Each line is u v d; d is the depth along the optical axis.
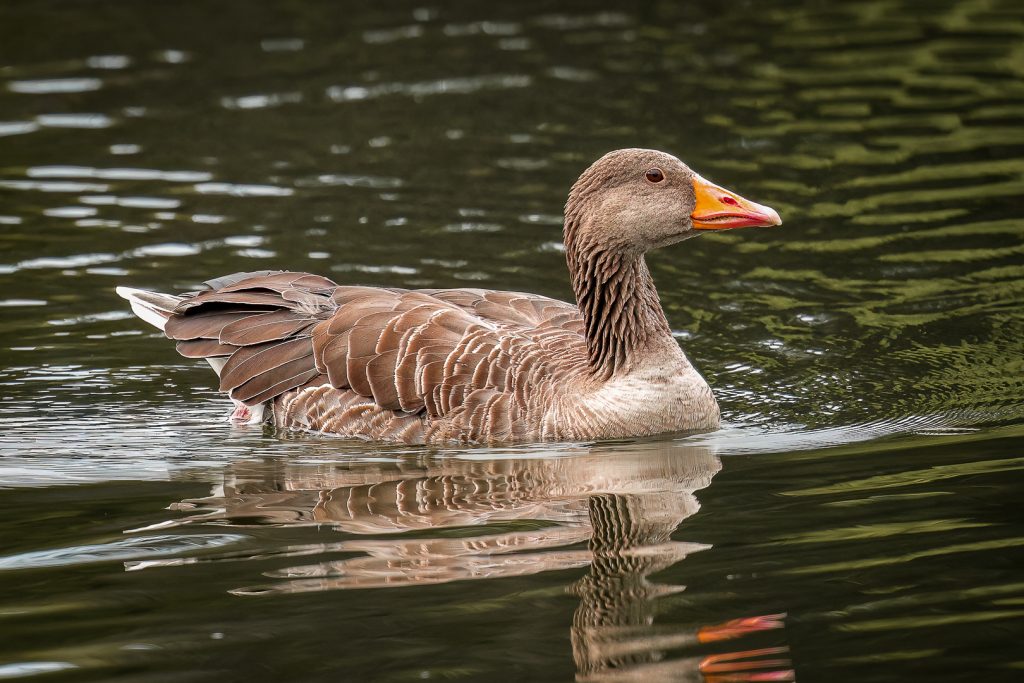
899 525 11.09
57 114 24.97
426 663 9.01
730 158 22.22
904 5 30.75
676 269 19.05
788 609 9.66
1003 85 25.19
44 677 8.97
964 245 18.94
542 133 23.67
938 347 16.02
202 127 24.31
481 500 12.16
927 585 9.98
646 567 10.45
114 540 11.30
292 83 26.73
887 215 20.06
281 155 22.97
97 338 16.92
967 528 10.95
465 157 22.67
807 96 25.17
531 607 9.80
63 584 10.42
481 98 25.59
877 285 17.97
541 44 28.91
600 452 13.56
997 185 20.88
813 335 16.70
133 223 20.11
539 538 11.14
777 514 11.49
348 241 19.39
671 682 8.71
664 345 14.28
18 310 17.50
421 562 10.66
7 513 12.08
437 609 9.79
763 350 16.36
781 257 19.11
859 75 26.20
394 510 11.93
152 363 16.44
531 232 19.73
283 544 11.11
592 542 11.00
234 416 15.01
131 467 13.38
